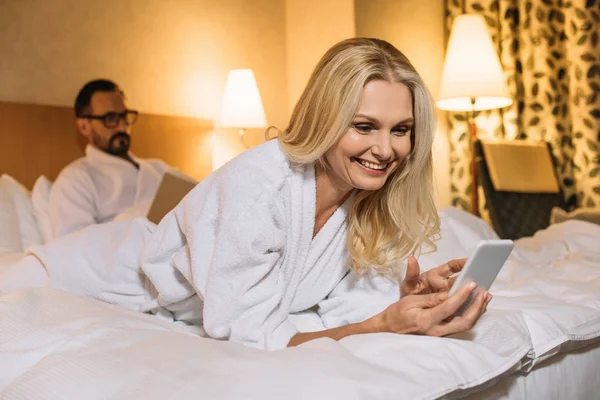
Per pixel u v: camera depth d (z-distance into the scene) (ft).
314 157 3.77
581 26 11.02
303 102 3.82
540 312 4.07
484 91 10.36
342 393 2.57
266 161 3.85
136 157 10.09
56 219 8.64
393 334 3.38
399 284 4.38
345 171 3.77
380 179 3.77
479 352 3.27
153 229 4.83
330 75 3.64
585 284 4.90
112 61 10.32
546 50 11.44
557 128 11.48
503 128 11.84
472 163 11.40
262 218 3.69
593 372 4.46
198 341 3.23
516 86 11.72
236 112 10.85
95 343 3.32
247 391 2.58
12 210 8.18
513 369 3.45
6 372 3.32
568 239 6.63
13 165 9.00
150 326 3.74
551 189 11.09
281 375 2.69
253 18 12.32
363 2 11.29
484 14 11.81
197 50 11.46
